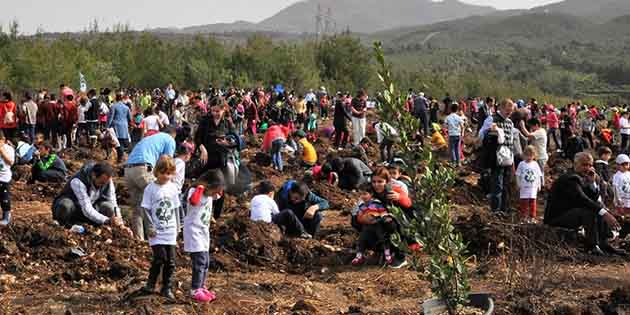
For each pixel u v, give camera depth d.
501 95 91.75
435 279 6.52
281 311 7.56
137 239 10.11
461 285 6.47
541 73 160.25
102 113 25.55
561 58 194.62
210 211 7.76
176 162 10.79
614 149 29.52
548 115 28.03
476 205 14.34
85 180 10.20
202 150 12.20
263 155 20.05
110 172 10.11
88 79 50.44
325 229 11.80
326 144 25.59
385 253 9.52
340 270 9.47
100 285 8.34
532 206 12.40
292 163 20.34
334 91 69.06
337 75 71.50
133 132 22.89
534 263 8.19
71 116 22.86
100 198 10.45
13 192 14.46
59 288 8.22
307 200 11.32
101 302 7.64
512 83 115.81
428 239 6.34
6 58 44.72
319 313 7.57
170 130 12.16
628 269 9.52
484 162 12.43
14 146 18.64
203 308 7.47
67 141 23.22
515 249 9.48
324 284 8.80
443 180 6.30
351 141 26.52
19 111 22.88
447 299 6.54
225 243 9.87
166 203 7.52
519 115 14.83
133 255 9.48
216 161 12.38
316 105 45.12
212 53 69.38
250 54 67.50
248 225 10.16
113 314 7.22
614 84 155.88
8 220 11.33
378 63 6.24
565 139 25.48
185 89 63.19
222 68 65.44
